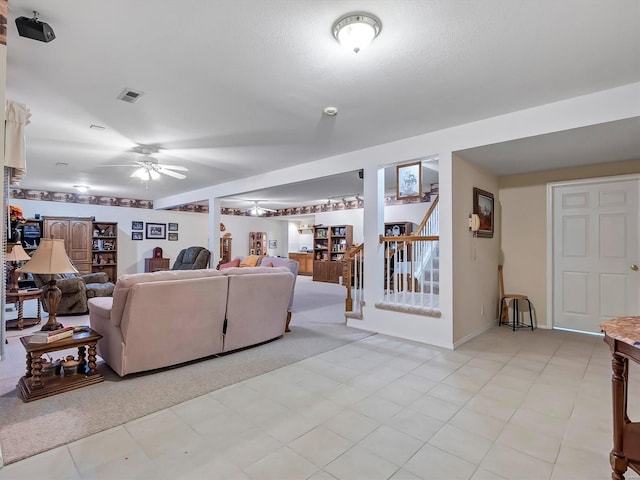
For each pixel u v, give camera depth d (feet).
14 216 14.65
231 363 10.18
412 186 13.17
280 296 12.31
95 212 27.61
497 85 8.58
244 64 7.64
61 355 10.84
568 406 7.60
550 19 6.05
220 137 12.69
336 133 12.26
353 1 5.61
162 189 24.63
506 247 15.78
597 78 8.21
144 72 8.01
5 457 5.64
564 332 13.92
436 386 8.65
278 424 6.80
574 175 13.99
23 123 8.74
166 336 9.34
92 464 5.53
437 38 6.63
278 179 18.20
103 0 5.57
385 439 6.31
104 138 12.83
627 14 5.90
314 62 7.54
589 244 13.74
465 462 5.65
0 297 6.79
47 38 6.25
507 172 15.06
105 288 18.12
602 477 5.28
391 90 8.87
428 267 16.63
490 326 14.82
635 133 9.68
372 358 10.73
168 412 7.25
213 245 22.99
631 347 4.51
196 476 5.27
